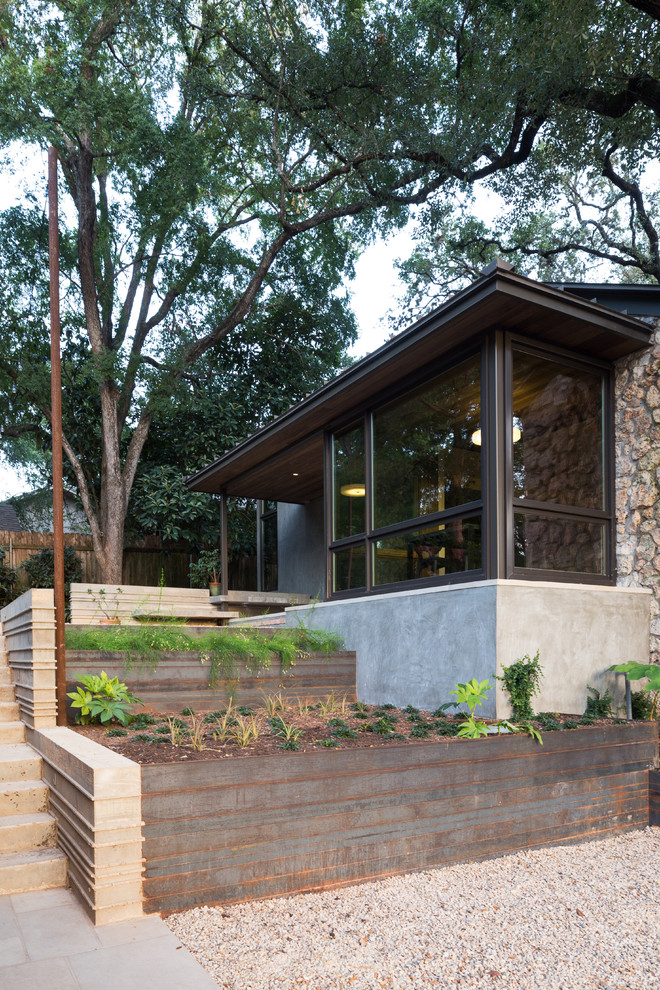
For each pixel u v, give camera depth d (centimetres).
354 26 1093
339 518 705
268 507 1231
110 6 1102
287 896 304
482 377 502
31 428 1346
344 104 1142
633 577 544
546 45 838
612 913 304
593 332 512
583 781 412
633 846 402
